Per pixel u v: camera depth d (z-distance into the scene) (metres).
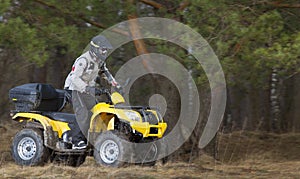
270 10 20.73
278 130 38.38
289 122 38.75
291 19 21.75
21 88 18.12
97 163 17.03
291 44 19.53
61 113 18.12
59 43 21.20
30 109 17.97
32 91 17.86
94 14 20.95
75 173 16.20
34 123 17.97
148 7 22.88
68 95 17.70
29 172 16.42
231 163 22.55
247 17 19.94
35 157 17.53
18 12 20.84
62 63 31.72
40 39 19.88
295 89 39.41
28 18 21.02
